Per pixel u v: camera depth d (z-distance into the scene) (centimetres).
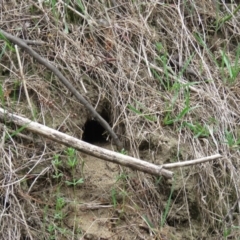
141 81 500
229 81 526
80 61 495
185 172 455
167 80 500
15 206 412
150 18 551
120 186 447
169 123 477
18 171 430
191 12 568
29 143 444
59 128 458
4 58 481
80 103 475
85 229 422
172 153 461
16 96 465
